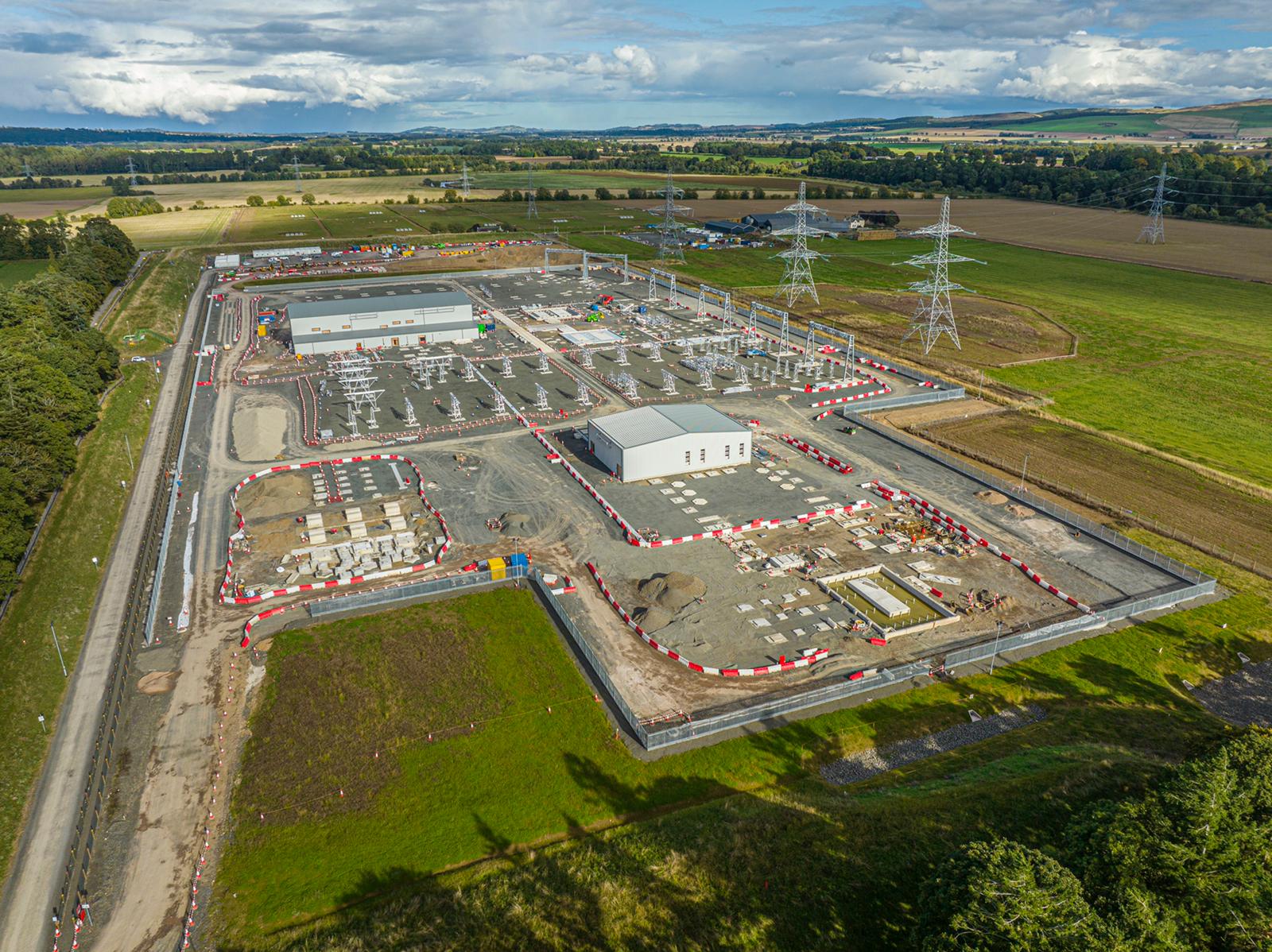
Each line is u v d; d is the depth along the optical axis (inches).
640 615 2432.3
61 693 2134.6
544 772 1891.0
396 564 2723.9
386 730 2009.1
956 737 2010.3
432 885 1596.9
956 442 3801.7
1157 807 1464.1
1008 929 1219.2
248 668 2228.1
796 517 3031.5
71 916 1531.7
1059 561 2773.1
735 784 1861.5
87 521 2999.5
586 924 1498.5
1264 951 1256.8
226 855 1669.5
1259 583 2664.9
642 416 3580.2
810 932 1478.8
